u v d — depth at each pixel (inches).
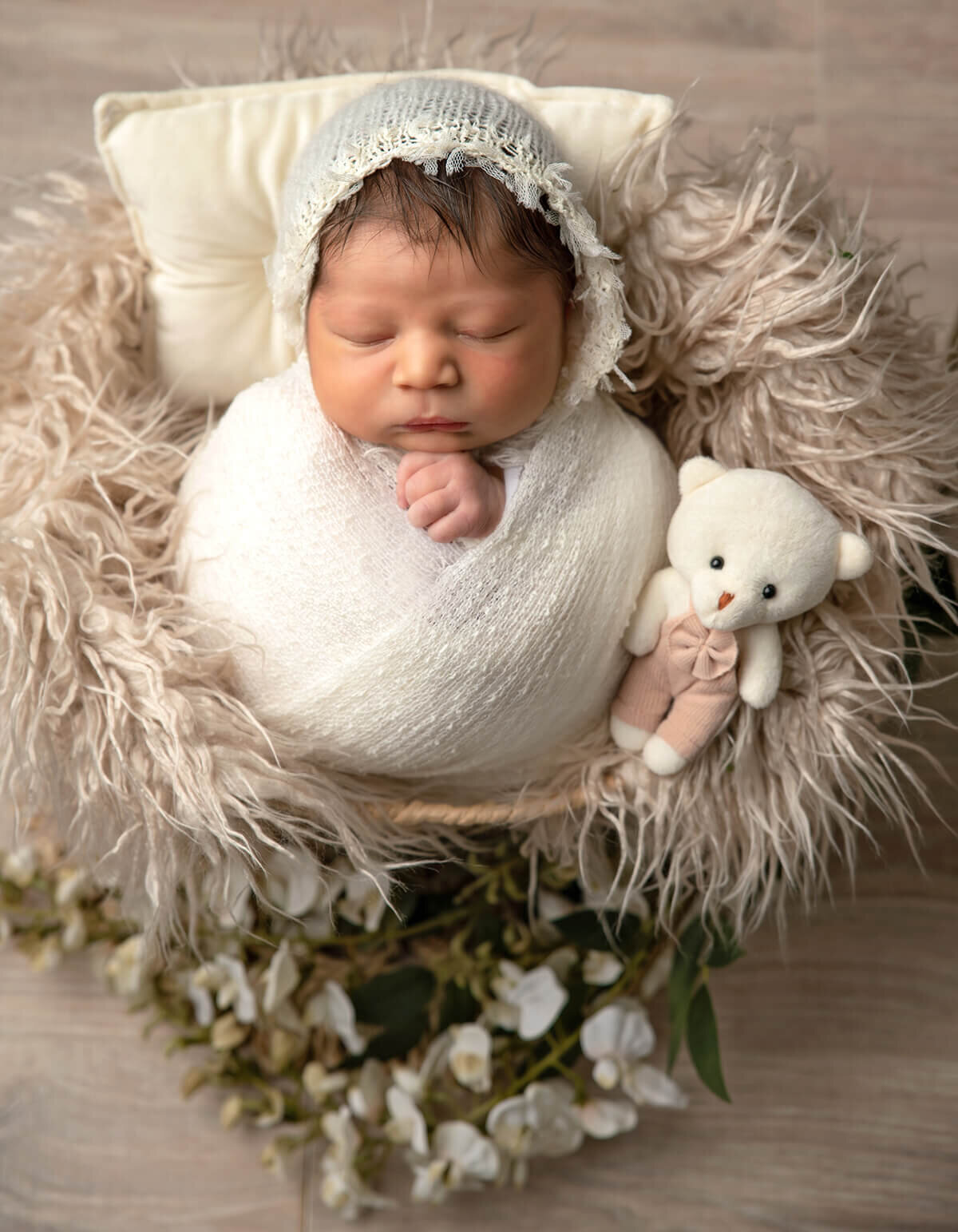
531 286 24.9
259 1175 37.8
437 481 26.6
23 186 35.1
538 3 43.5
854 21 43.9
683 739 28.7
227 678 28.4
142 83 42.7
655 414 31.5
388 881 30.7
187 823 27.1
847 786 30.2
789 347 27.6
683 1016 32.8
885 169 43.0
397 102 25.0
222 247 30.9
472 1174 35.2
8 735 27.5
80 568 27.7
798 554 26.7
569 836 32.1
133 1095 38.1
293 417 28.0
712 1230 38.1
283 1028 36.0
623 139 28.9
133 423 31.4
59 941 37.2
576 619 27.3
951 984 39.1
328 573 27.1
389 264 24.1
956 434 28.7
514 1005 35.1
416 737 28.1
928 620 30.3
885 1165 38.4
